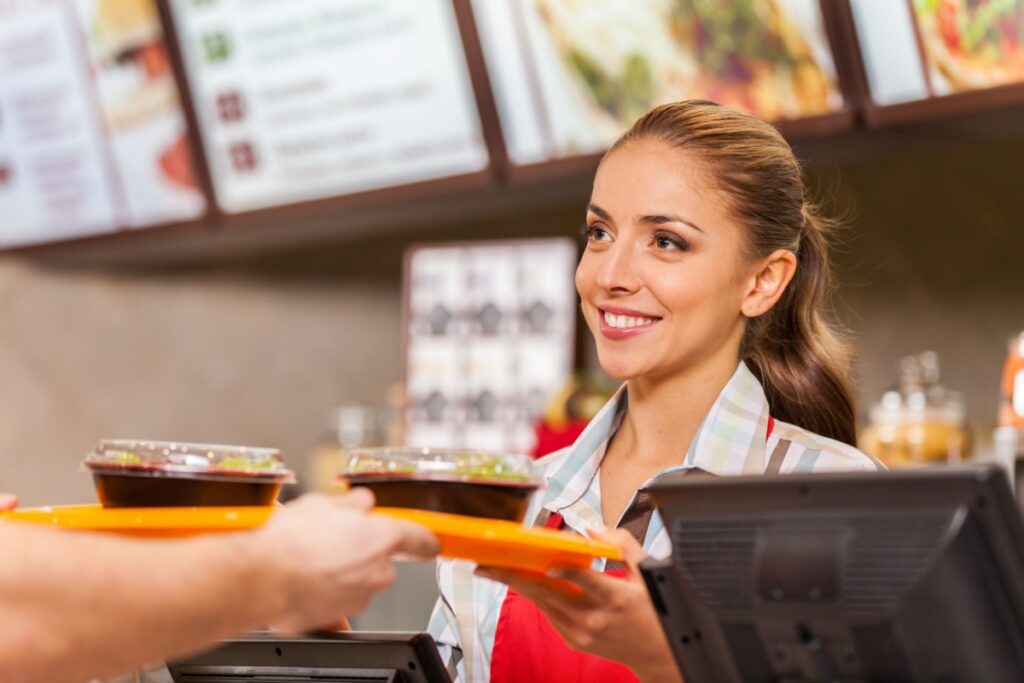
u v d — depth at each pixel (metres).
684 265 1.58
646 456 1.68
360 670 1.32
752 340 1.75
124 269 4.09
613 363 1.60
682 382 1.65
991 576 0.96
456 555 1.13
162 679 1.52
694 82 2.87
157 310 4.10
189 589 0.98
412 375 3.58
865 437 2.79
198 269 4.11
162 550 1.00
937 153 3.17
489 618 1.64
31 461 4.03
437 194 3.30
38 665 0.98
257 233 3.69
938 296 3.16
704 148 1.60
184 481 1.23
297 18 3.39
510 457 1.23
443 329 3.57
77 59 3.64
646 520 1.62
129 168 3.65
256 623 1.03
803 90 2.75
